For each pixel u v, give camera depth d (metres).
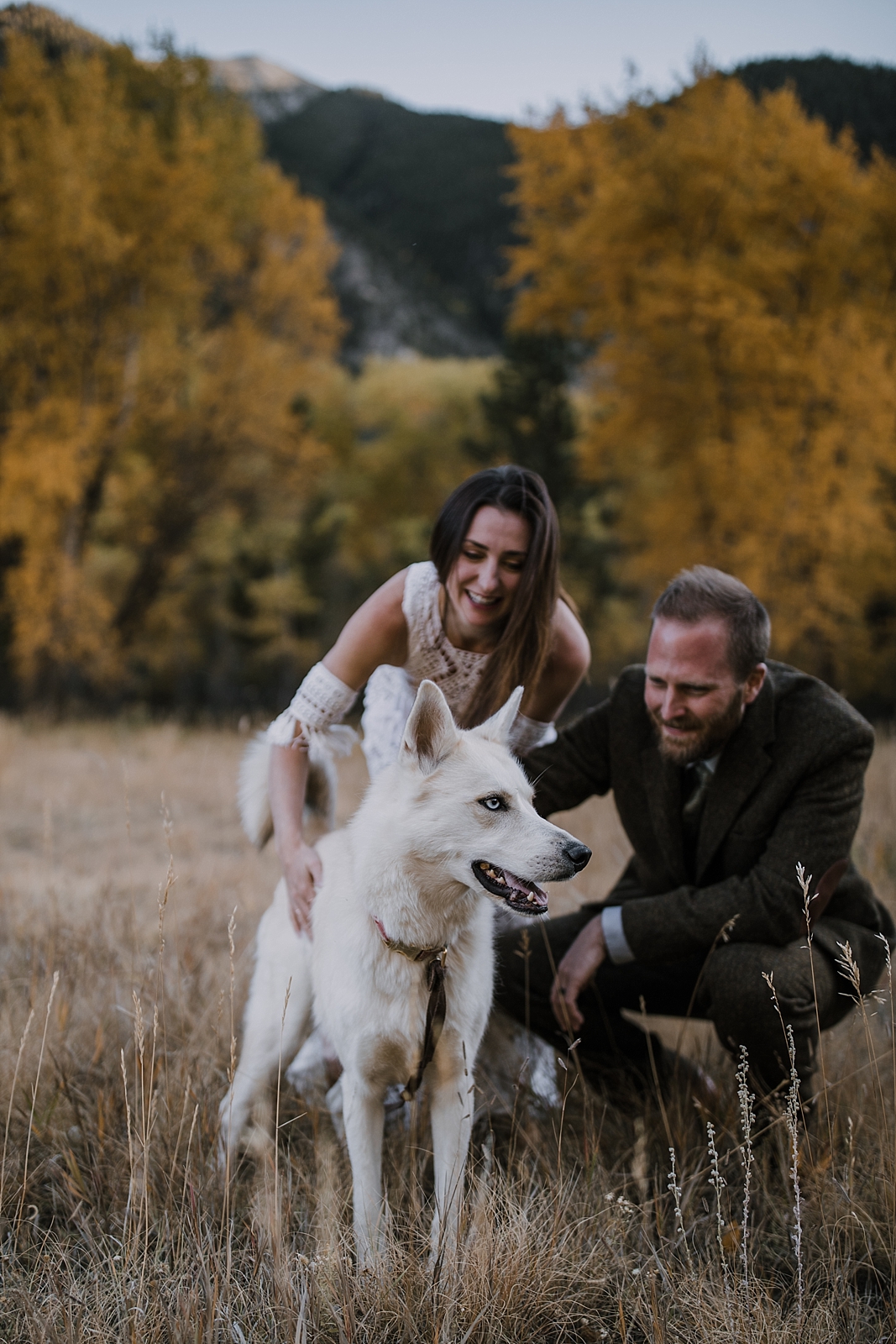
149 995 3.13
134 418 16.69
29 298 14.98
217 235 15.89
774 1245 2.26
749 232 14.35
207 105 17.72
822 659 16.53
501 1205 2.26
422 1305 1.96
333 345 18.95
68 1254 2.19
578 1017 2.74
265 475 19.06
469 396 28.73
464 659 2.93
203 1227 2.23
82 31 17.00
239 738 11.87
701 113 14.21
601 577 22.86
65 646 15.38
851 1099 2.63
